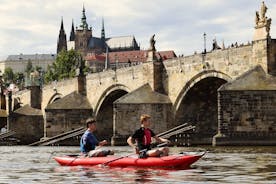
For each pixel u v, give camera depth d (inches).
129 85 5374.0
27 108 7204.7
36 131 7106.3
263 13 3666.3
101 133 6107.3
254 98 3506.4
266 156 2381.9
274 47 3649.1
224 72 4057.6
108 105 6097.4
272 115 3499.0
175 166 1689.2
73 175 1560.0
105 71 5876.0
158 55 5516.7
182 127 4451.3
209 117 4662.9
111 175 1528.1
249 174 1521.9
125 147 4259.4
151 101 4731.8
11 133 6904.5
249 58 3799.2
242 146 3442.4
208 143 4606.3
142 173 1563.7
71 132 5718.5
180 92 4584.2
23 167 1947.6
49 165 2030.0
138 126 4744.1
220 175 1498.5
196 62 4357.8
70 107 6053.2
